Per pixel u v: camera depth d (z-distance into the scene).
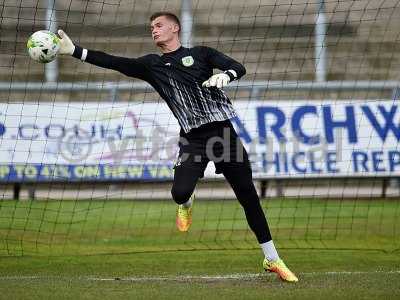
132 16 57.84
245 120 45.41
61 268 27.06
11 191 47.44
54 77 52.97
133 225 38.94
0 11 55.47
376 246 32.88
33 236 35.56
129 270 26.48
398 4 57.88
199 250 31.77
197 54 23.02
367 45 59.06
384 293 20.98
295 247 32.62
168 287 22.38
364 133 45.25
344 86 49.62
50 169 44.62
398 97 49.50
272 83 53.53
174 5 58.72
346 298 20.22
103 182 45.78
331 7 58.44
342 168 45.25
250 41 58.12
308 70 58.12
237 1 60.06
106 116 45.12
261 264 27.78
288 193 48.34
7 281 23.75
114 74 54.97
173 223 39.53
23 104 44.41
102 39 56.50
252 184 23.25
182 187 22.45
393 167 45.25
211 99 22.83
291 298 20.28
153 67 23.17
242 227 38.28
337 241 34.34
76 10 57.06
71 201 45.91
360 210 43.25
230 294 21.02
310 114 45.47
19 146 44.25
